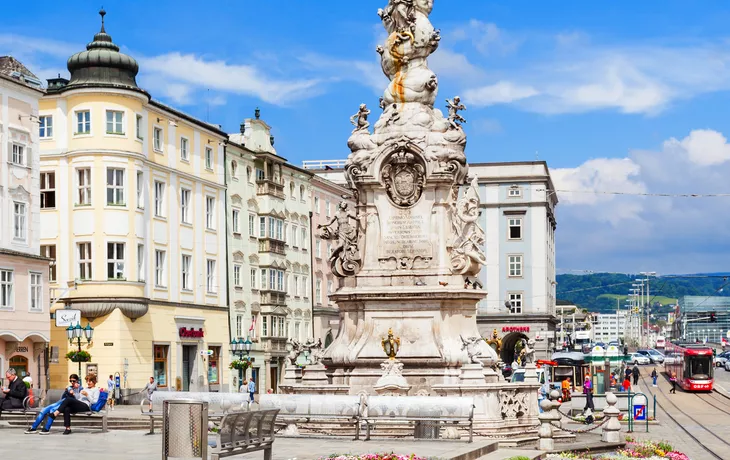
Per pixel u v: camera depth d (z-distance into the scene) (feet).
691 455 97.76
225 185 218.79
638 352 421.59
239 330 223.10
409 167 94.43
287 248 248.11
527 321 309.63
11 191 157.69
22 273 157.79
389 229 94.43
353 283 94.68
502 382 89.45
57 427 92.53
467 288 93.04
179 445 52.21
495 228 314.35
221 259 215.51
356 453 65.10
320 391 88.84
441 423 76.54
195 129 207.10
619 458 74.08
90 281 177.88
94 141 179.42
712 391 237.66
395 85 96.53
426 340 91.04
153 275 189.88
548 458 72.84
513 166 314.55
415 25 96.99
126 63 183.83
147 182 188.03
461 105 95.55
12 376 105.29
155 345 189.06
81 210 179.63
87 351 174.40
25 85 161.38
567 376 231.30
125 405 171.42
